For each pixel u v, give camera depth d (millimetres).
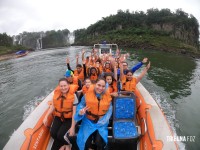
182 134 4918
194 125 5383
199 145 4484
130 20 66812
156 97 7387
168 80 10117
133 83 4449
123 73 4832
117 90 4145
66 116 3119
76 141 2996
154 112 3826
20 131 3266
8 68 14836
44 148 3230
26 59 20812
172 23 61781
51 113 3541
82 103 3018
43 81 9609
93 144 3066
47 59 18906
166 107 6480
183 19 63500
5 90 8633
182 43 43000
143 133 3260
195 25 65500
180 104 6816
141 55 23094
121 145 3268
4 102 7172
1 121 5777
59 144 3336
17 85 9289
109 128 3305
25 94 7879
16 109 6504
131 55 22906
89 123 2916
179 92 8156
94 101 2875
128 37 49500
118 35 55000
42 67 13828
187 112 6184
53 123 3252
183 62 17688
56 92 3191
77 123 3238
